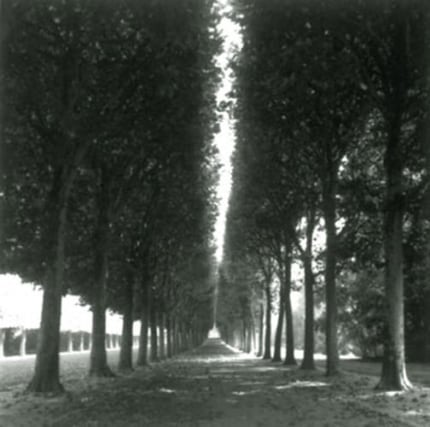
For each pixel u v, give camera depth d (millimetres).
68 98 18219
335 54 18094
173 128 22656
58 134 18859
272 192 32156
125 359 33500
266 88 21797
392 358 19016
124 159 26375
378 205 22438
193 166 29469
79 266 28406
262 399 17578
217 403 16516
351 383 22547
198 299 82938
